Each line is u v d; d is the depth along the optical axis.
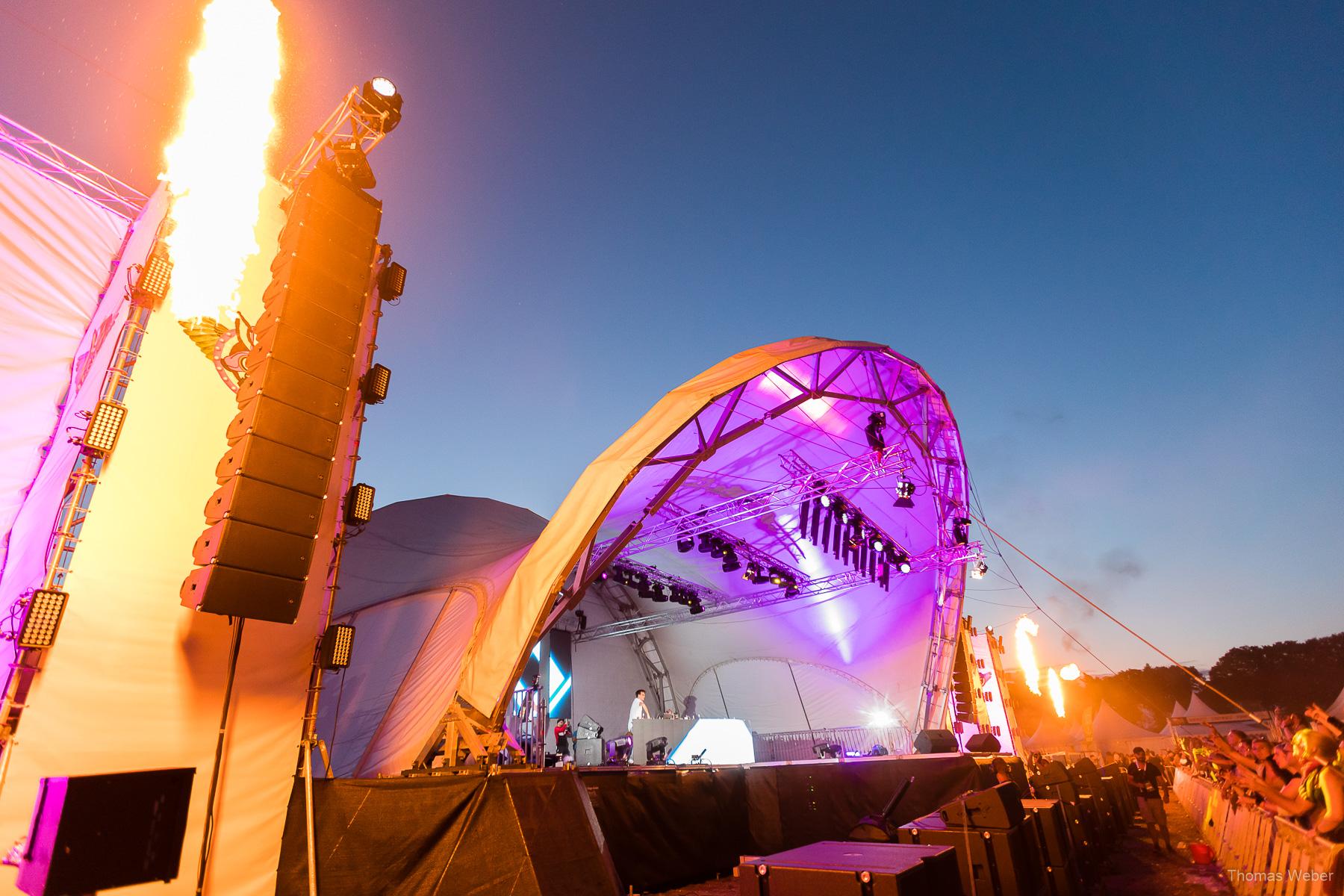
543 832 5.59
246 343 5.89
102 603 4.95
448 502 17.14
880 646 21.16
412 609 11.77
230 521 4.74
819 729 22.48
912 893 2.63
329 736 9.37
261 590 4.80
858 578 19.77
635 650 23.53
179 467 5.55
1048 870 6.12
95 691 4.77
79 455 5.15
